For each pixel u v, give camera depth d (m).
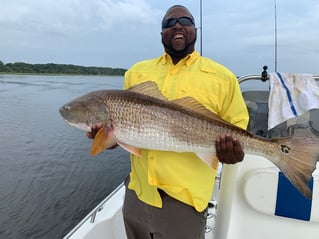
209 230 3.33
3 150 13.09
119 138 2.35
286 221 2.68
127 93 2.35
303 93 2.77
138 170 2.50
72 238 3.03
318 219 2.59
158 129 2.29
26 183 9.67
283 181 2.61
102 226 3.32
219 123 2.24
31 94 37.03
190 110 2.28
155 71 2.56
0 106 26.27
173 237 2.41
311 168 2.10
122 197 3.90
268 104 2.99
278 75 2.91
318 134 3.02
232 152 2.23
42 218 7.71
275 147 2.20
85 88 46.16
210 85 2.38
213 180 2.50
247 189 2.68
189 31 2.44
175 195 2.35
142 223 2.54
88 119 2.38
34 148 13.45
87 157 12.13
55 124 18.81
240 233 2.71
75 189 9.27
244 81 3.14
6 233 7.07
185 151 2.31
